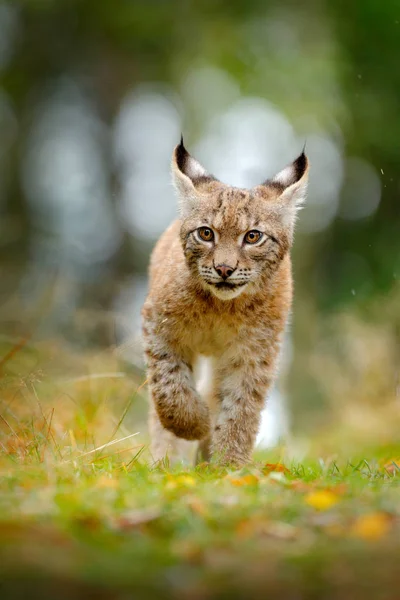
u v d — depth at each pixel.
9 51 26.44
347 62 24.08
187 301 8.95
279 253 9.12
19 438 8.64
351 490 6.55
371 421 15.84
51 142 27.25
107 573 4.41
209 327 9.09
